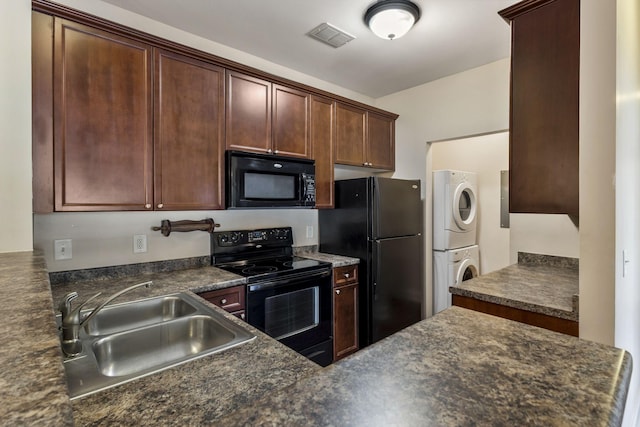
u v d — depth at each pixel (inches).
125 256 83.6
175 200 79.9
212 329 52.3
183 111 81.0
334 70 116.1
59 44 64.7
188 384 33.2
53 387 15.2
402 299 119.8
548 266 99.4
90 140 68.4
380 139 132.0
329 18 83.7
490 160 166.1
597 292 54.8
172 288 71.9
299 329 93.4
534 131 64.1
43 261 46.3
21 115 57.0
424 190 131.4
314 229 124.8
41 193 62.9
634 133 72.4
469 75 116.1
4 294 29.1
